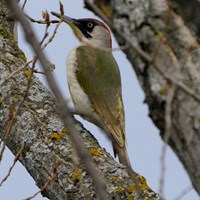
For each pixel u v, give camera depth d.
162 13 6.39
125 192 9.94
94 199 9.95
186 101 6.23
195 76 6.25
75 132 5.48
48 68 5.42
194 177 6.34
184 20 6.47
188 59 6.30
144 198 9.80
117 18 6.60
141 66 6.45
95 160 10.72
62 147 10.84
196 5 6.39
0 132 11.91
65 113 5.42
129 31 6.52
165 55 6.34
